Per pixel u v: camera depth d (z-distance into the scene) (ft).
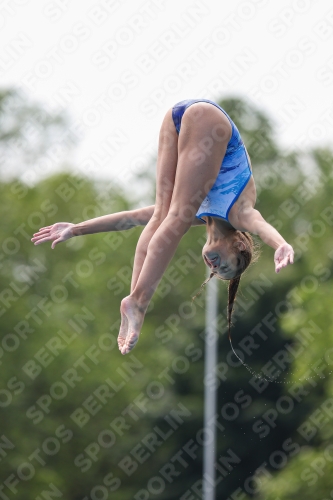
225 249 65.21
